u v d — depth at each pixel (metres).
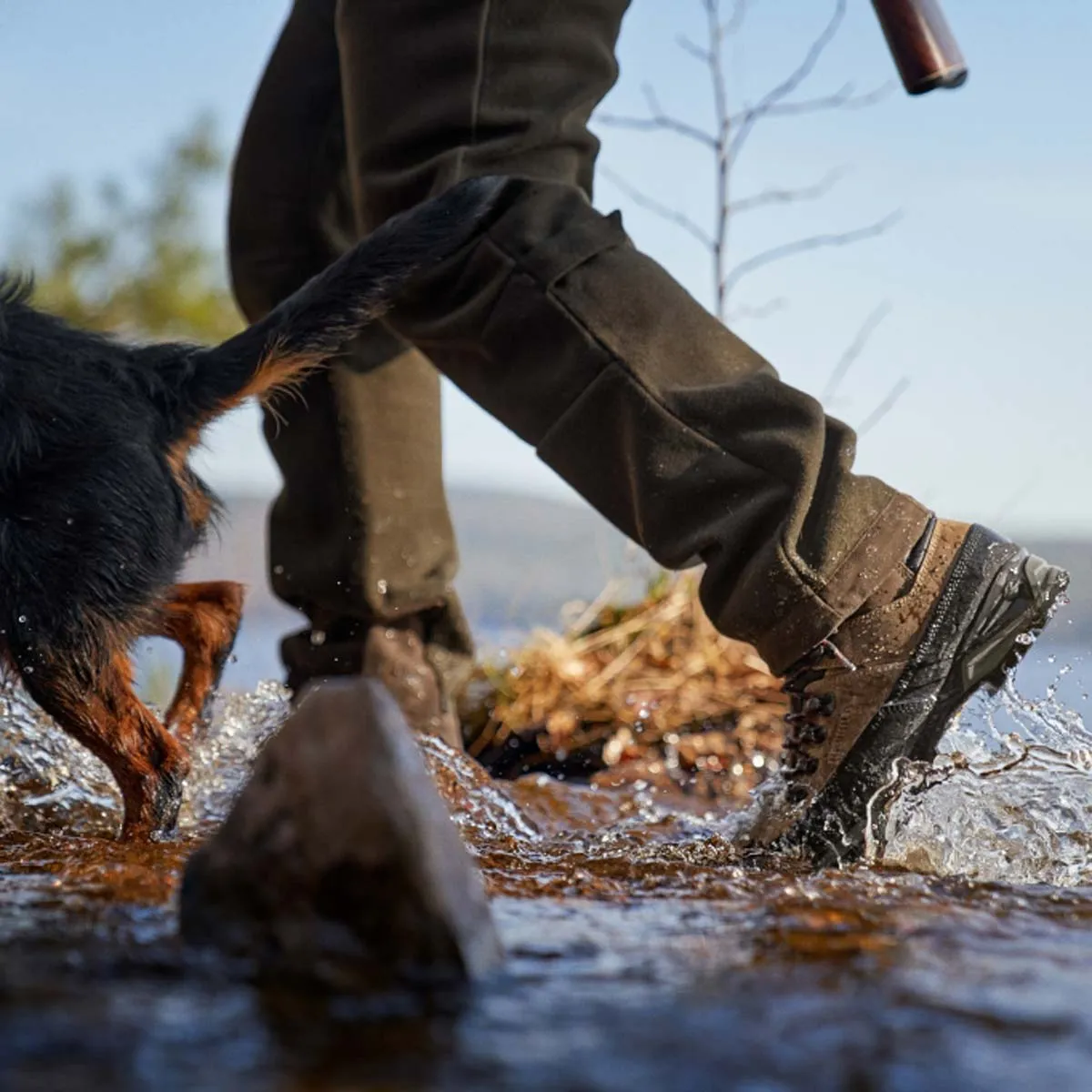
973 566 2.50
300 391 3.57
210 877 1.53
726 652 4.75
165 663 5.36
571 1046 1.25
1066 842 2.54
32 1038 1.23
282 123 3.53
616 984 1.46
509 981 1.46
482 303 2.74
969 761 2.68
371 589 3.61
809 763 2.59
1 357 3.25
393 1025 1.30
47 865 2.23
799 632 2.53
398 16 2.84
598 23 2.92
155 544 3.33
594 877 2.23
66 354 3.32
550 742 4.33
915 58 2.57
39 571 3.22
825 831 2.56
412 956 1.46
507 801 3.35
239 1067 1.17
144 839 3.04
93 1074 1.14
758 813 2.69
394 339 3.59
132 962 1.48
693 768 4.14
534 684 4.58
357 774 1.47
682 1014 1.35
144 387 3.36
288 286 3.64
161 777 3.21
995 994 1.44
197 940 1.53
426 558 3.67
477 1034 1.28
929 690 2.54
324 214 3.56
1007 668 2.62
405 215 2.73
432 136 2.84
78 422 3.26
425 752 3.41
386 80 2.87
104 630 3.24
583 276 2.67
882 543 2.51
